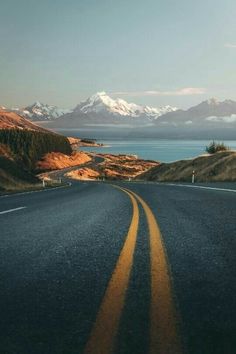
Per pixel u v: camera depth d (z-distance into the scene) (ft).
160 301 9.93
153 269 13.20
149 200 44.88
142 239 19.11
